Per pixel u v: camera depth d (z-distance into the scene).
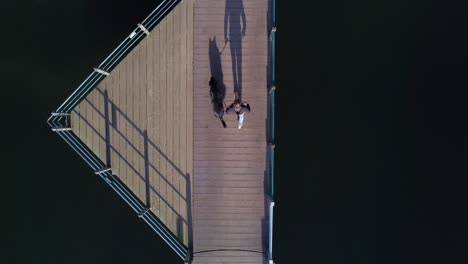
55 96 16.83
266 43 14.16
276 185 16.98
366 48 17.17
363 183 17.05
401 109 17.19
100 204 16.95
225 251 14.24
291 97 17.09
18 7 16.95
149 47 14.09
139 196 14.27
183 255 14.04
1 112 16.84
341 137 17.09
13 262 16.69
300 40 17.16
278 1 17.20
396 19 17.27
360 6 17.28
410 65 17.22
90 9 17.06
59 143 16.86
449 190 17.12
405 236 16.98
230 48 14.16
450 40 17.28
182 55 14.13
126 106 14.17
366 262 16.91
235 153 14.22
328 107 17.11
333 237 16.97
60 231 16.89
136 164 14.22
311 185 17.02
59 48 16.95
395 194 17.08
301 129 17.08
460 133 17.22
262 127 14.17
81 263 16.88
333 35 17.19
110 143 14.20
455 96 17.27
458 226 17.06
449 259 16.97
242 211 14.25
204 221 14.23
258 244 14.24
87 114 14.17
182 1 14.10
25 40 16.95
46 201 16.86
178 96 14.15
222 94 14.17
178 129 14.18
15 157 16.83
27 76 16.91
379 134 17.12
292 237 16.97
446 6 17.31
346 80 17.14
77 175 16.92
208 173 14.23
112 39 16.95
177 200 14.24
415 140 17.16
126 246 16.98
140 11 17.03
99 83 14.11
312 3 17.27
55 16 16.98
